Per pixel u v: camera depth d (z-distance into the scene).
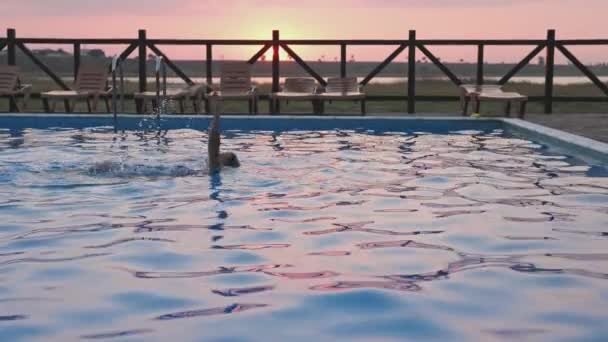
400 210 4.53
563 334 2.40
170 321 2.53
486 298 2.78
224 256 3.41
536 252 3.49
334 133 9.70
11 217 4.30
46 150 7.55
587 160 6.93
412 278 3.04
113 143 8.27
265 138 8.98
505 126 10.34
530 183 5.59
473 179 5.77
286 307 2.67
